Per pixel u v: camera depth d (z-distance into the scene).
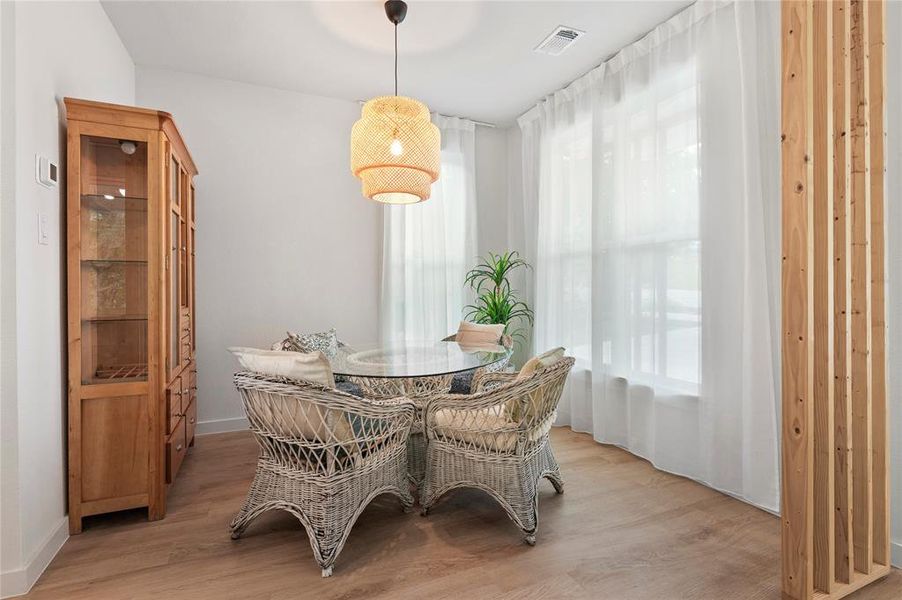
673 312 2.89
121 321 2.27
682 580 1.80
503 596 1.70
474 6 2.70
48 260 1.98
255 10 2.73
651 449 3.02
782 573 1.69
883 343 1.82
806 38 1.61
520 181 4.70
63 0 2.15
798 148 1.64
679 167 2.86
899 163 1.92
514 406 2.05
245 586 1.75
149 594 1.71
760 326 2.38
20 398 1.75
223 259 3.65
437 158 2.65
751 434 2.42
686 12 2.77
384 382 2.93
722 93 2.58
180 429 2.71
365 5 2.69
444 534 2.13
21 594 1.71
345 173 4.07
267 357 1.87
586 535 2.12
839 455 1.76
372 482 2.06
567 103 3.84
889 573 1.87
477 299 4.61
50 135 2.02
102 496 2.17
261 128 3.77
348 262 4.09
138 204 2.29
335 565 1.88
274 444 1.96
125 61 3.18
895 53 1.92
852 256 1.82
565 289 3.88
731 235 2.55
